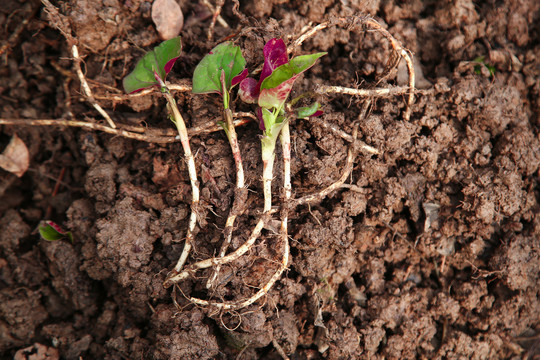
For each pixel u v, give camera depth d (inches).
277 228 22.2
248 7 23.3
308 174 22.4
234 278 22.0
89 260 22.8
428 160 22.7
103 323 22.9
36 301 23.3
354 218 22.8
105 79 23.1
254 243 22.2
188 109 22.7
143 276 22.3
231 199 22.3
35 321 23.3
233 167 22.3
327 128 22.4
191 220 22.0
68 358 22.9
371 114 22.7
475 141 22.8
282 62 21.7
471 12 23.4
